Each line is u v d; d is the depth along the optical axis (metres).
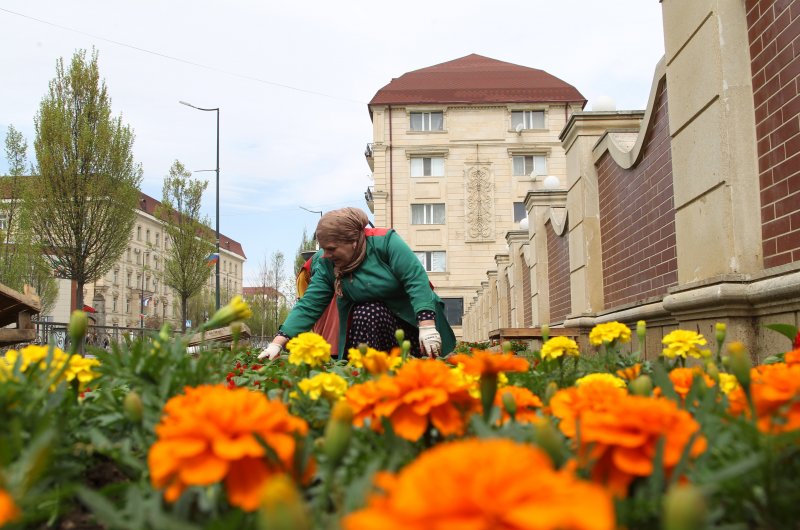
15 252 23.88
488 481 0.60
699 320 4.73
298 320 4.15
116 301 63.47
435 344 3.85
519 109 33.44
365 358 1.76
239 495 0.90
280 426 1.00
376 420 1.29
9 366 1.61
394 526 0.58
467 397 1.31
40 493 1.13
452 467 0.63
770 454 0.98
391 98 33.25
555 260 12.25
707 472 0.96
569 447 1.18
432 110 33.34
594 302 8.58
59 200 19.61
